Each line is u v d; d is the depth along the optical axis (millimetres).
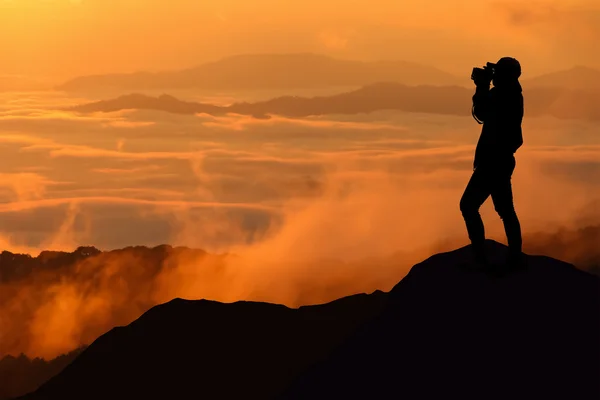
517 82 30797
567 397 29500
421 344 33062
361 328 35875
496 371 30906
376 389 32219
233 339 49438
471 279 34219
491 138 30656
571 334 31328
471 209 31953
